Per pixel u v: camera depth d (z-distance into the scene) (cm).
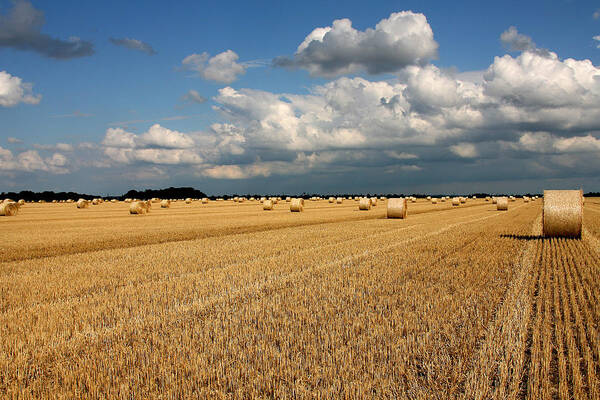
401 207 3844
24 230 2922
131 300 1015
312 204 8238
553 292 1070
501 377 586
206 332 769
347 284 1156
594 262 1493
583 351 690
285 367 625
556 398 558
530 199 10181
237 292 1080
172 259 1625
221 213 5119
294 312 892
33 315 905
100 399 542
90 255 1742
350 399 537
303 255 1672
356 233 2505
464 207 6556
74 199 14738
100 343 740
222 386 578
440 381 585
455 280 1189
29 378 615
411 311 892
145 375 607
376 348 691
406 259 1547
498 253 1689
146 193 16625
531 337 763
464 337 743
